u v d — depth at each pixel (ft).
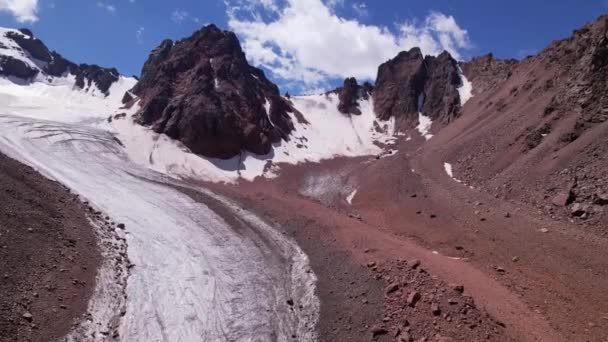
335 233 119.44
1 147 132.05
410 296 79.51
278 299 92.89
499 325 70.74
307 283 97.50
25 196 92.17
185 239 111.45
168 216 122.11
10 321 62.18
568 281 83.56
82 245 90.74
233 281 97.60
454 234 112.16
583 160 116.06
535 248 96.84
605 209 99.81
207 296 90.53
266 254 111.45
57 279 75.97
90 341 68.69
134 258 97.66
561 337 67.87
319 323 83.25
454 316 72.95
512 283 85.81
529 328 70.28
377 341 73.87
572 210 104.32
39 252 79.00
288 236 121.70
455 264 95.20
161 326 79.36
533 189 120.37
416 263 92.07
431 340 69.72
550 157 127.44
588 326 70.44
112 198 124.36
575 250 92.12
